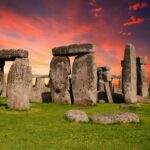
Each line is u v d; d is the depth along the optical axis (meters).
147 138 12.66
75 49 29.95
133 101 32.38
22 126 15.36
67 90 30.20
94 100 28.86
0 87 27.09
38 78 47.25
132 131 14.10
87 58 29.61
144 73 39.28
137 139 12.48
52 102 30.81
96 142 11.91
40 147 11.07
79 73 29.75
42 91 36.91
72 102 30.33
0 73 27.09
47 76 47.56
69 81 30.83
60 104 28.75
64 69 30.58
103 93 34.94
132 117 16.41
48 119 17.72
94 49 29.72
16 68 23.09
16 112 21.28
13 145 11.30
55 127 15.03
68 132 13.82
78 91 29.47
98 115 16.70
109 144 11.60
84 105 28.28
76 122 16.52
